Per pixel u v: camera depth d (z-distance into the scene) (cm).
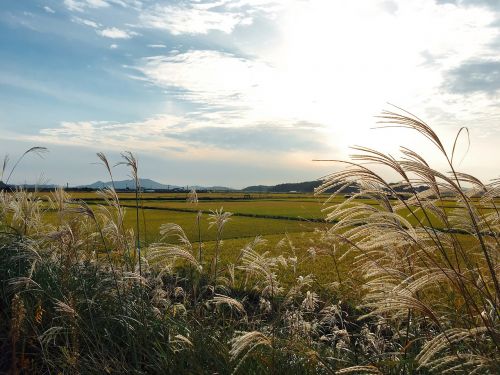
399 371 374
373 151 316
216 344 453
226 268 617
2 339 520
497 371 280
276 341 421
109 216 646
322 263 1314
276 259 567
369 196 358
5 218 937
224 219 609
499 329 310
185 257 502
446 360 297
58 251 721
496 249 336
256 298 631
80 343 520
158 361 456
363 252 355
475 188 314
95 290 582
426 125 301
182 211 6247
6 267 702
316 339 554
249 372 396
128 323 508
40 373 479
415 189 340
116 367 451
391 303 306
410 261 392
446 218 342
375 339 479
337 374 337
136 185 623
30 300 593
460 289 312
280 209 6944
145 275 646
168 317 526
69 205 652
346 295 523
